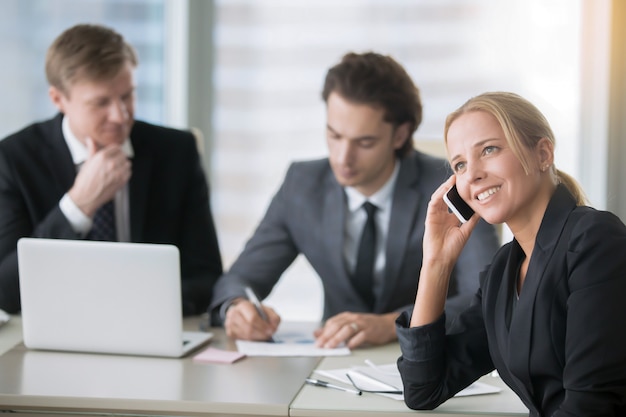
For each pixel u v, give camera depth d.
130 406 2.91
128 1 6.68
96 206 4.28
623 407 2.54
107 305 3.46
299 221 4.29
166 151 4.70
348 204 4.21
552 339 2.59
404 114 3.98
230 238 6.91
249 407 2.85
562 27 6.33
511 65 6.44
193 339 3.71
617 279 2.49
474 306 3.01
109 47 4.27
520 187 2.62
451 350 2.92
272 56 6.78
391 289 4.06
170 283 3.40
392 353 3.55
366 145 3.92
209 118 6.86
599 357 2.46
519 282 2.75
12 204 4.39
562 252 2.58
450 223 2.98
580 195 2.77
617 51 6.23
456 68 6.53
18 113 6.11
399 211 4.08
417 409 2.84
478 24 6.48
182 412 2.89
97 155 4.26
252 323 3.74
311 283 6.77
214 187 6.90
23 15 6.12
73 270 3.46
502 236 4.52
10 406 2.96
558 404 2.64
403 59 6.59
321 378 3.17
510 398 2.98
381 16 6.61
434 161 4.22
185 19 6.75
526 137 2.63
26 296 3.51
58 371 3.25
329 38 6.70
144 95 6.79
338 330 3.64
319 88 6.74
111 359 3.44
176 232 4.64
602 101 6.26
